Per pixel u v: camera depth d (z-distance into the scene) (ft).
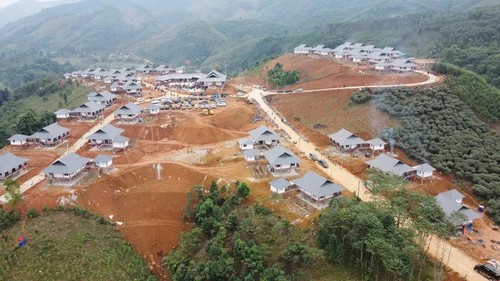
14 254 272.10
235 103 581.94
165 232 325.21
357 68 630.74
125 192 356.38
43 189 341.62
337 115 491.31
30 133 480.64
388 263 215.92
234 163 397.60
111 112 551.18
